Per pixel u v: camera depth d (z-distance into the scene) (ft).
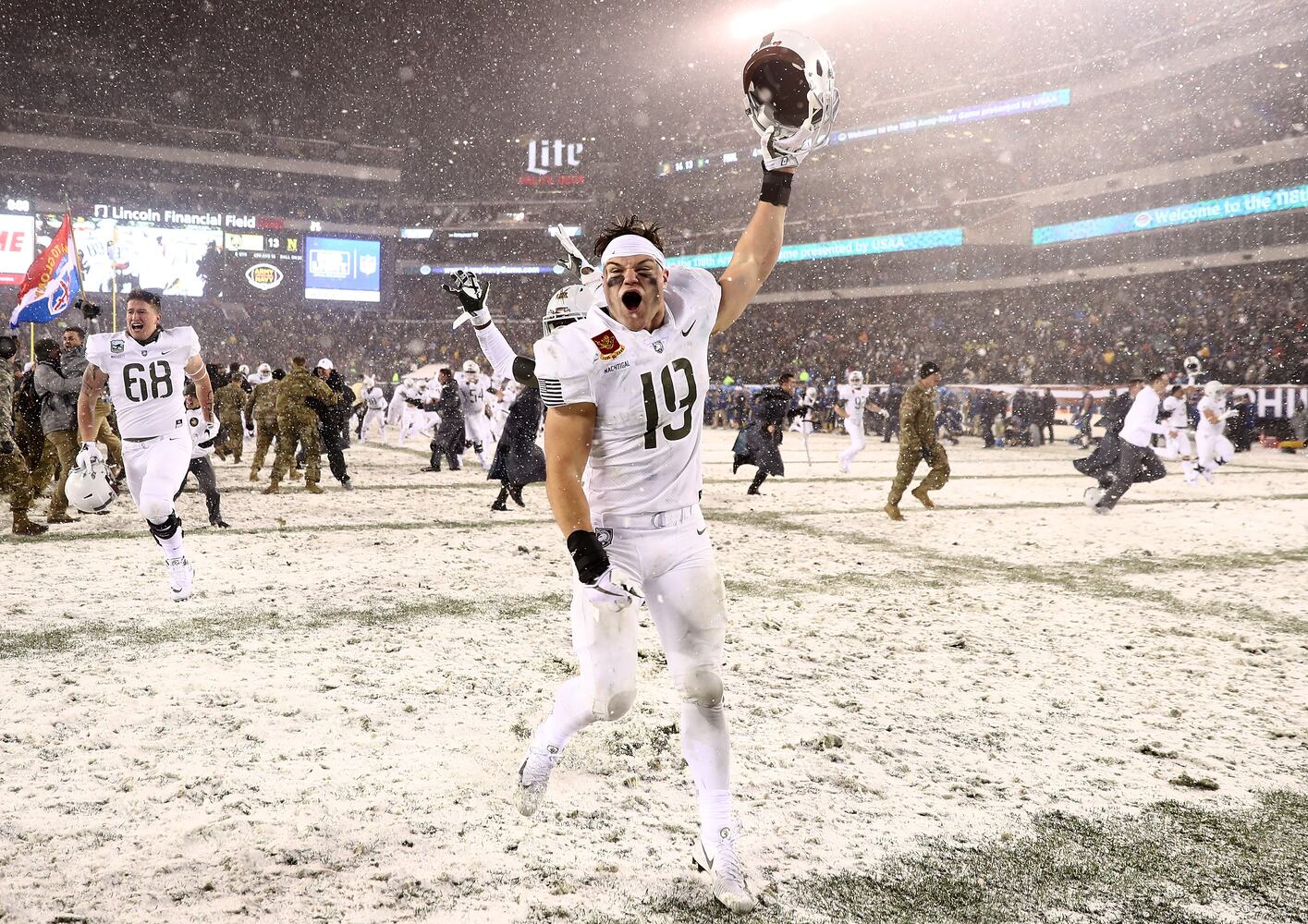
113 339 21.38
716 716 9.69
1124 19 156.15
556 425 9.08
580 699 10.19
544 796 11.41
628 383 9.12
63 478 33.12
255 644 17.98
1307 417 85.15
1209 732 14.23
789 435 110.52
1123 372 125.59
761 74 10.55
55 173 194.18
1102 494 40.47
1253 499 47.75
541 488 48.75
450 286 11.65
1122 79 146.51
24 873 9.36
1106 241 151.23
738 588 24.13
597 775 12.12
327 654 17.35
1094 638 19.63
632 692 9.89
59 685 15.20
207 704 14.44
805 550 30.32
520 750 12.89
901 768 12.52
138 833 10.24
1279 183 130.52
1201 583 25.88
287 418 44.65
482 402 60.70
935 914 9.05
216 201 205.67
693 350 9.48
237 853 9.84
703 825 9.48
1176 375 103.30
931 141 175.94
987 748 13.37
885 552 30.30
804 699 15.26
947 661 17.76
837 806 11.37
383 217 221.05
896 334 173.17
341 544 29.84
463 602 22.00
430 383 78.02
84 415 22.26
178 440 22.04
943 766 12.68
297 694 14.99
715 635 9.73
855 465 67.67
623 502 9.59
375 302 206.08
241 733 13.28
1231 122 136.05
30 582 23.15
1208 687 16.40
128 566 25.49
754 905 9.08
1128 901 9.34
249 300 196.65
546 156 232.12
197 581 23.66
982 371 145.48
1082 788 12.07
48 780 11.56
